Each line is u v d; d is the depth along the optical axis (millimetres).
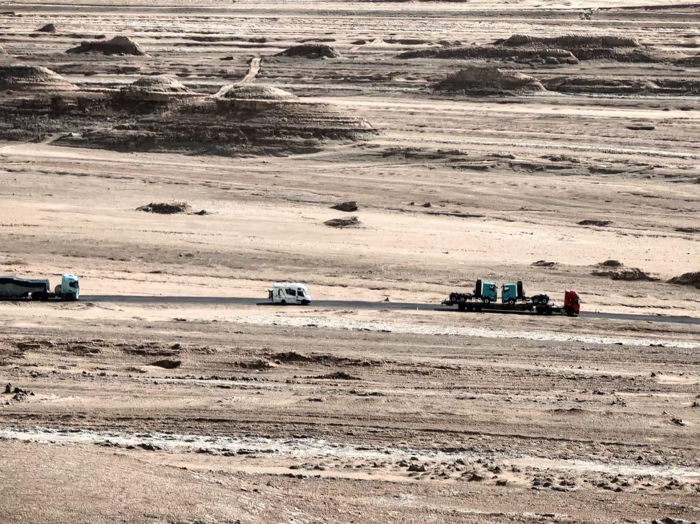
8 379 145500
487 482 105562
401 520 91688
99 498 89812
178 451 114125
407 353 175875
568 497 100938
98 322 193250
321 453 116062
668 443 124875
